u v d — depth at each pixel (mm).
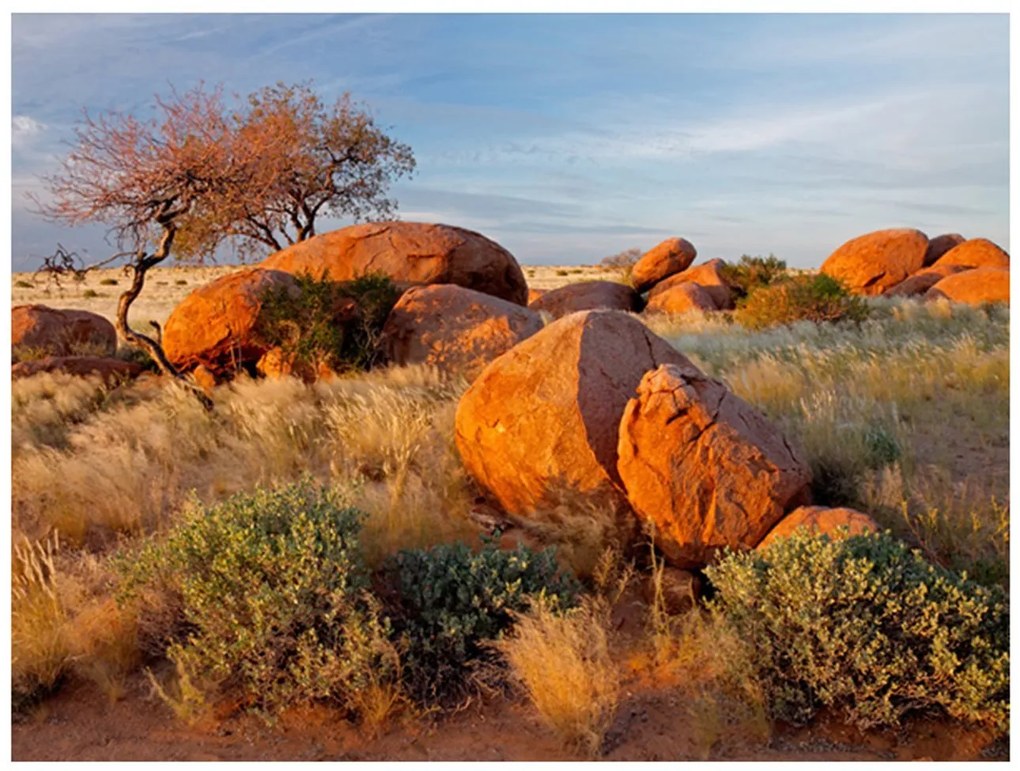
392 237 13617
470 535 5746
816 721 3838
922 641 3941
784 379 9227
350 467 7094
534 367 5945
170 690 4152
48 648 4234
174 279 45844
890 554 4289
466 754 3615
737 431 5156
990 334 13125
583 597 4750
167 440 7629
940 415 8375
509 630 4410
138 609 4547
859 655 3766
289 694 3941
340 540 4434
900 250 23516
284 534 4566
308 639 4094
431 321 11070
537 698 3871
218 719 3938
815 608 3922
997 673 3680
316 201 22453
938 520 5379
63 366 11188
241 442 7625
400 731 3824
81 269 9680
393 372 10031
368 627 4066
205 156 10227
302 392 9453
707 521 4988
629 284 26375
